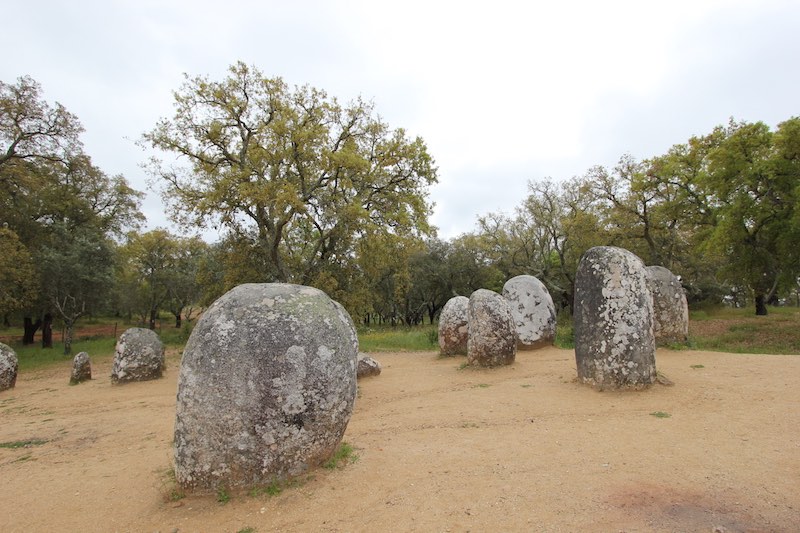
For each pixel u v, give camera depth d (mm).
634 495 3691
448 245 38562
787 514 3318
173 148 20000
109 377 14062
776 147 18078
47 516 4051
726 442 4809
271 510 3680
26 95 20922
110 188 29859
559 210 33906
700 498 3609
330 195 20047
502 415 6477
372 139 22828
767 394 6551
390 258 21859
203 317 4309
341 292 21828
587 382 7555
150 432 7113
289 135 19031
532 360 11312
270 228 19781
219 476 3916
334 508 3684
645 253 29859
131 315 46094
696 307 33188
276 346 4078
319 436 4246
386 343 19219
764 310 26031
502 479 4105
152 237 35281
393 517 3506
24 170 21578
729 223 18969
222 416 3920
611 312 7258
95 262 23328
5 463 6027
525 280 13836
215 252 27266
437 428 5980
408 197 22047
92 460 5844
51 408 9812
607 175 28312
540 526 3275
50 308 23719
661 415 5895
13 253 18688
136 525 3674
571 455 4648
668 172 24703
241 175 18312
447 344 13734
